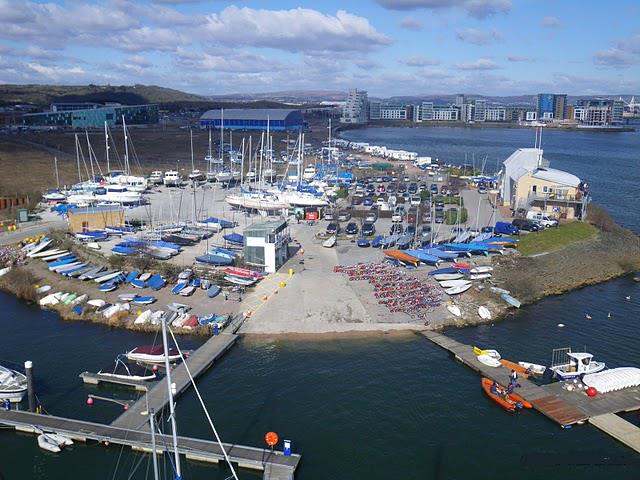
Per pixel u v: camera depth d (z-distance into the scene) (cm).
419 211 13062
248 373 6444
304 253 10431
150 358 6569
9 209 13762
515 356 6912
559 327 7806
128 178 16225
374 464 4934
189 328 7431
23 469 4897
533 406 5738
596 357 6912
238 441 5194
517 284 8931
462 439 5291
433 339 7250
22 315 8100
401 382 6269
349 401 5884
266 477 4647
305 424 5481
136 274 9075
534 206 12988
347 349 7031
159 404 5672
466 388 6162
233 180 18375
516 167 14425
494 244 10369
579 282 9588
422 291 8562
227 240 10862
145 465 4938
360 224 12550
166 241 10806
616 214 14850
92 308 8088
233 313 7919
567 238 11225
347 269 9412
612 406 5703
